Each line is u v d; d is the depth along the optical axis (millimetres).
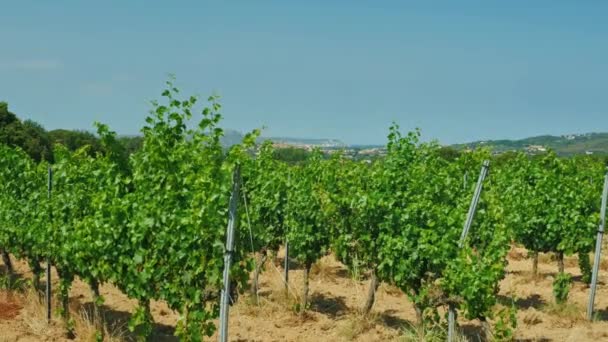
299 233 10875
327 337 9602
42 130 47250
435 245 8734
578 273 15258
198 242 7449
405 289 9266
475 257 8445
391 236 9430
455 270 8484
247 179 11656
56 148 10461
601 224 11016
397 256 9227
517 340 9773
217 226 7414
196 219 7289
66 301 9438
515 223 13031
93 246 8070
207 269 7445
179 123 8609
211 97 8148
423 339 8953
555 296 11539
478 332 9953
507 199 13891
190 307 7602
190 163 8258
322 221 10852
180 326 7648
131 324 7980
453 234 8844
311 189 11422
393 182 11281
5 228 10797
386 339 9547
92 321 9688
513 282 13891
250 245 8422
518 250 18297
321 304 11484
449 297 8641
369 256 9930
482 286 8297
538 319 10773
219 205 7465
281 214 11758
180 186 8172
